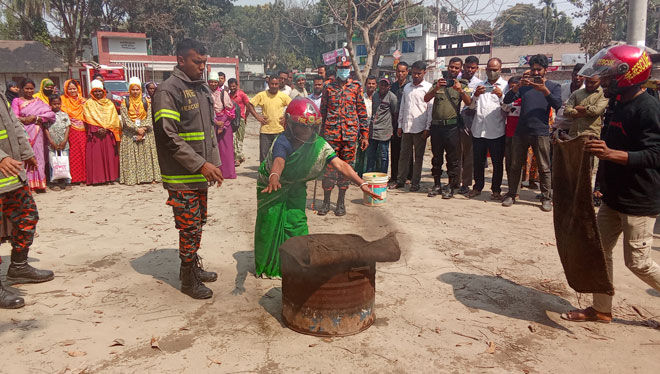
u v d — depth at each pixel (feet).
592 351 10.53
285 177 12.72
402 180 28.19
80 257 16.15
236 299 12.95
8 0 122.21
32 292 13.34
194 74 12.61
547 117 22.33
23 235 13.66
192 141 12.60
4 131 12.93
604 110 20.16
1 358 10.00
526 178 29.55
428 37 141.90
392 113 27.86
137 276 14.53
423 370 9.71
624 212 10.98
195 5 150.30
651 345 10.80
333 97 21.24
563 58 114.11
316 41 190.19
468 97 24.11
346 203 16.69
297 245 10.89
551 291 13.70
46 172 28.09
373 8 59.11
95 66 66.59
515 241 18.08
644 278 11.30
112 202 24.34
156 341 10.55
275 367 9.75
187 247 12.87
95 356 10.11
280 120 28.48
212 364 9.84
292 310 11.16
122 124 28.71
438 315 12.13
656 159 10.25
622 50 10.72
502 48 162.91
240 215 21.16
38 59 114.73
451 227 19.74
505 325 11.68
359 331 11.14
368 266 10.94
